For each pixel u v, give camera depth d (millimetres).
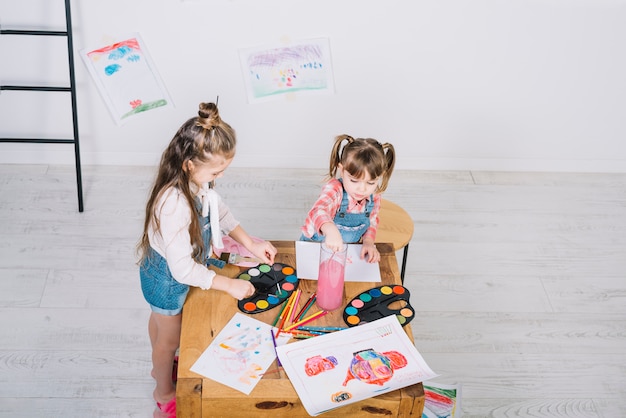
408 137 3494
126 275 2781
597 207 3408
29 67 3127
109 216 3096
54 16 3002
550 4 3141
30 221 3023
